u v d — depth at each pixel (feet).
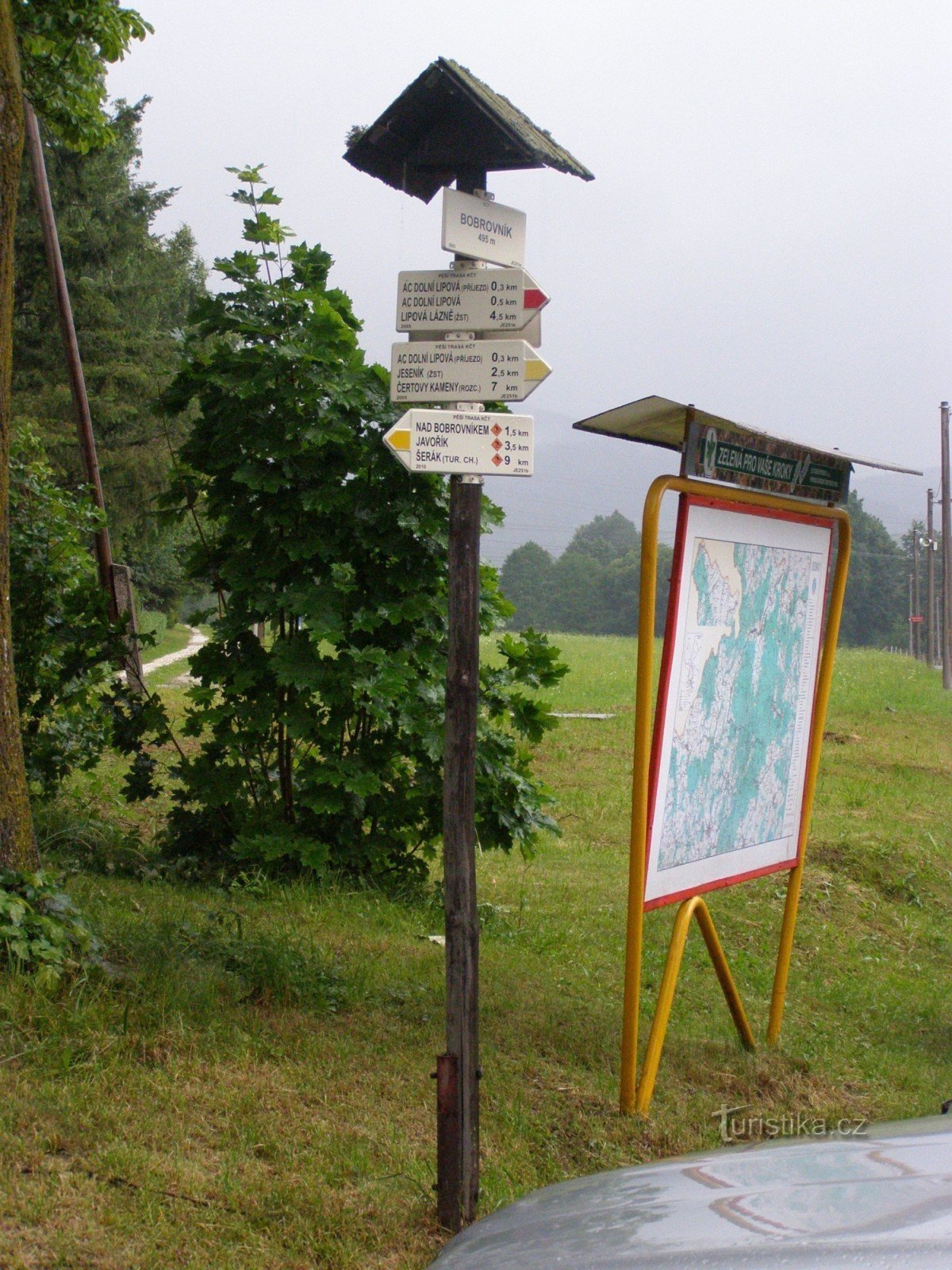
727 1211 7.80
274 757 27.96
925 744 69.87
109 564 43.57
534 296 13.70
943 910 36.11
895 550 307.58
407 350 13.76
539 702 27.48
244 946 19.25
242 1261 11.61
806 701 21.17
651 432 19.15
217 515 26.14
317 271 25.79
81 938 16.97
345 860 26.40
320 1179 13.30
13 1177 12.12
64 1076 14.30
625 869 35.45
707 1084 18.69
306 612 24.34
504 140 13.92
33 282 99.60
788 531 19.98
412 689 25.21
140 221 106.73
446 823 13.26
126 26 26.30
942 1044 23.71
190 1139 13.66
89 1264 11.07
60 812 28.14
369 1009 18.74
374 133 14.35
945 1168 8.20
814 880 35.27
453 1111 12.80
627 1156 15.53
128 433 102.01
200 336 25.23
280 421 24.82
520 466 13.53
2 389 17.95
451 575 13.42
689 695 17.87
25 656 27.30
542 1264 7.58
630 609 348.79
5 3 17.79
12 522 27.12
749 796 19.69
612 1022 20.74
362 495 25.09
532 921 27.89
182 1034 15.87
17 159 18.02
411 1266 12.02
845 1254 6.76
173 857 26.94
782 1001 21.24
